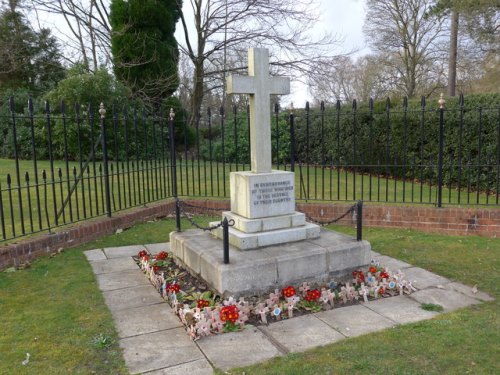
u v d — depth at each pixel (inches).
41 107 597.9
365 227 276.2
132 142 550.0
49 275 187.8
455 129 365.4
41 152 647.1
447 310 148.9
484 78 777.6
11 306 154.6
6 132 700.7
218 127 751.7
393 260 206.1
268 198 180.5
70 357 119.6
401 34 902.4
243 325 137.9
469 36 663.1
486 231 249.8
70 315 147.5
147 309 153.6
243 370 112.0
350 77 1155.3
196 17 794.2
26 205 321.7
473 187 361.1
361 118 498.9
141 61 687.1
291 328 136.9
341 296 158.6
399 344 123.8
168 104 690.2
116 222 266.1
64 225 242.4
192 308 148.2
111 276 189.0
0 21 856.9
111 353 122.0
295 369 111.4
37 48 888.9
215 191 396.2
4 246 198.7
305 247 172.4
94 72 598.2
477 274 185.3
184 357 119.8
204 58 808.3
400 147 442.6
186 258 184.5
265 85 182.2
